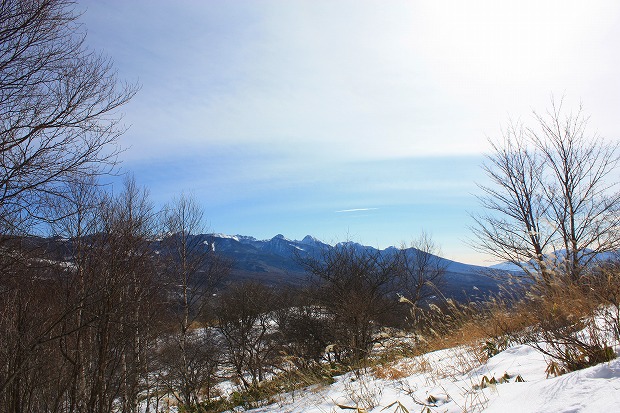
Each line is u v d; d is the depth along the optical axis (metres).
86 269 7.43
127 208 9.06
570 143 9.79
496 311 5.84
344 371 8.48
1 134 5.33
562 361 3.02
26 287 6.84
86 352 7.64
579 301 3.78
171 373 13.12
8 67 5.33
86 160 6.02
